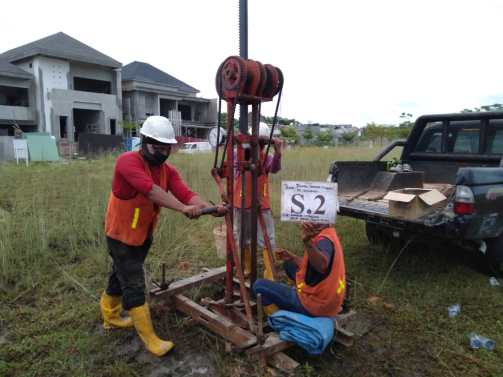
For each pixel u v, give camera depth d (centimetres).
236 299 370
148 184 288
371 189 573
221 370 294
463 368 304
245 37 338
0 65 3072
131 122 3762
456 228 404
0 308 385
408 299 411
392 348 328
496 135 527
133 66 4472
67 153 2731
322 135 3656
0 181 1067
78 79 3650
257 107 330
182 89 4378
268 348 288
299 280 304
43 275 452
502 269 457
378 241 575
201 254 525
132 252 316
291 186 281
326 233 287
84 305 390
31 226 555
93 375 292
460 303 402
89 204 700
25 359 310
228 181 329
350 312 340
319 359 310
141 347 327
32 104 3253
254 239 346
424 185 568
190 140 3797
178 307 371
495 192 420
